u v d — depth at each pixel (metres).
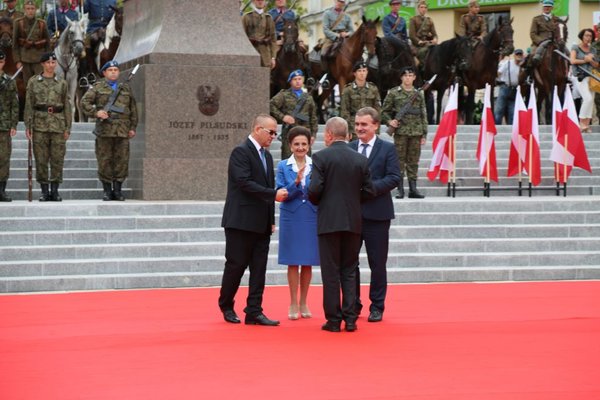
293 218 15.42
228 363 12.38
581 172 28.73
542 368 12.08
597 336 14.09
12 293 18.67
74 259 19.72
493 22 47.66
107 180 23.22
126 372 11.91
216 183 23.58
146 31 24.92
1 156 23.02
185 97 23.48
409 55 32.84
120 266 19.53
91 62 32.91
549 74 32.47
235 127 23.81
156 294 18.42
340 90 32.56
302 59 32.78
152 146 23.30
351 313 14.52
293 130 15.62
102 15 33.72
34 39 29.95
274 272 19.64
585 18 45.69
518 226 21.91
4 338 14.02
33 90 23.05
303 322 15.37
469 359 12.58
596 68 31.77
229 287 15.23
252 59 23.98
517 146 26.91
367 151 15.39
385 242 15.37
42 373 11.86
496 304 17.11
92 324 15.16
